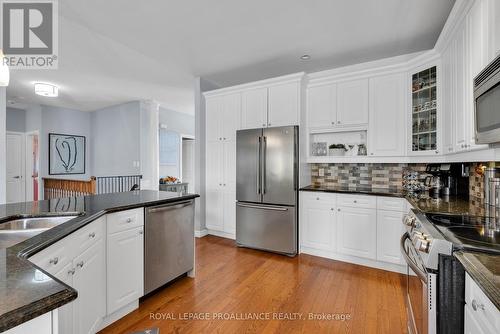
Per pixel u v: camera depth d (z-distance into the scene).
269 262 2.97
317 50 2.97
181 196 2.46
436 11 2.19
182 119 6.80
